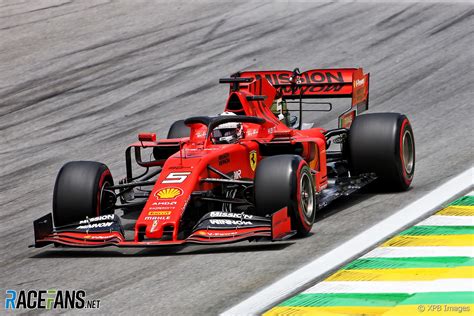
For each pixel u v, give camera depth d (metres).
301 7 83.50
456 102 55.19
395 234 31.94
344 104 59.44
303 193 32.47
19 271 31.23
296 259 29.70
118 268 30.45
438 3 80.31
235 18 81.62
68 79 68.50
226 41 75.00
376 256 29.45
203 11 84.88
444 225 32.56
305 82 41.75
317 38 73.62
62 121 59.41
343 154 40.03
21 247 35.00
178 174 32.53
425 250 29.73
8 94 66.12
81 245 31.48
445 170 41.16
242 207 36.41
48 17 85.94
